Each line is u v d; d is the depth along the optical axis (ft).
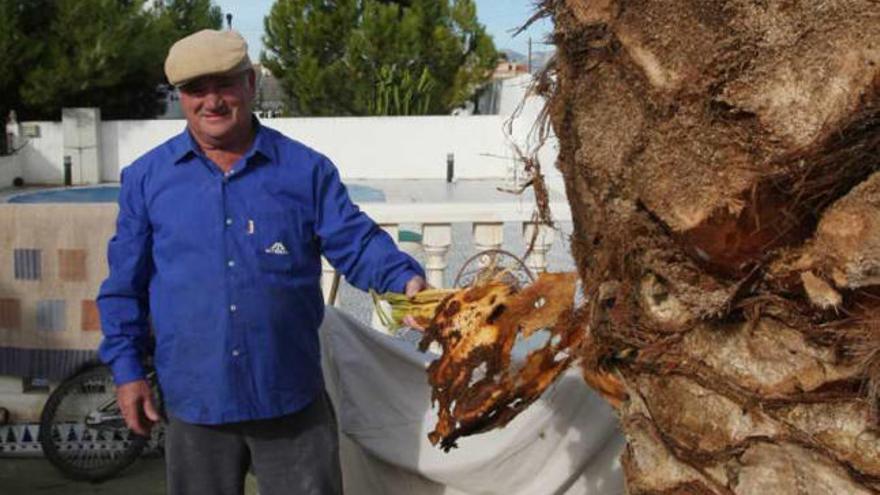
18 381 15.80
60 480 15.11
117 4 65.98
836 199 5.47
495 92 78.48
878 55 5.12
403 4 76.79
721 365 6.11
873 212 5.32
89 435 15.07
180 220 9.50
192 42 9.23
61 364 15.14
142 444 15.25
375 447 11.60
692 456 6.27
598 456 11.31
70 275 15.05
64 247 15.02
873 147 5.27
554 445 11.19
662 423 6.47
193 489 9.91
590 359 7.20
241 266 9.45
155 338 10.26
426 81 71.41
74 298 15.06
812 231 5.62
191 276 9.46
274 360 9.55
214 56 9.13
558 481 11.24
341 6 73.10
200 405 9.52
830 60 5.25
